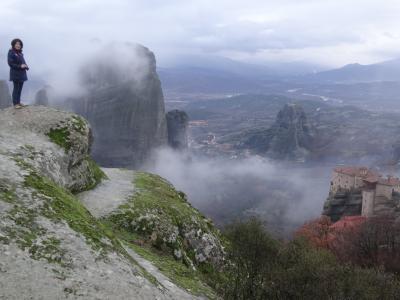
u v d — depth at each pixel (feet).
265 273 101.76
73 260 49.65
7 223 49.75
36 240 49.49
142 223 92.38
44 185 63.82
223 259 106.22
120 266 54.39
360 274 105.91
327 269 103.60
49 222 54.34
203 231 107.14
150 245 88.74
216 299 73.51
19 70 101.19
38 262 46.11
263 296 90.53
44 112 104.12
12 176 61.41
